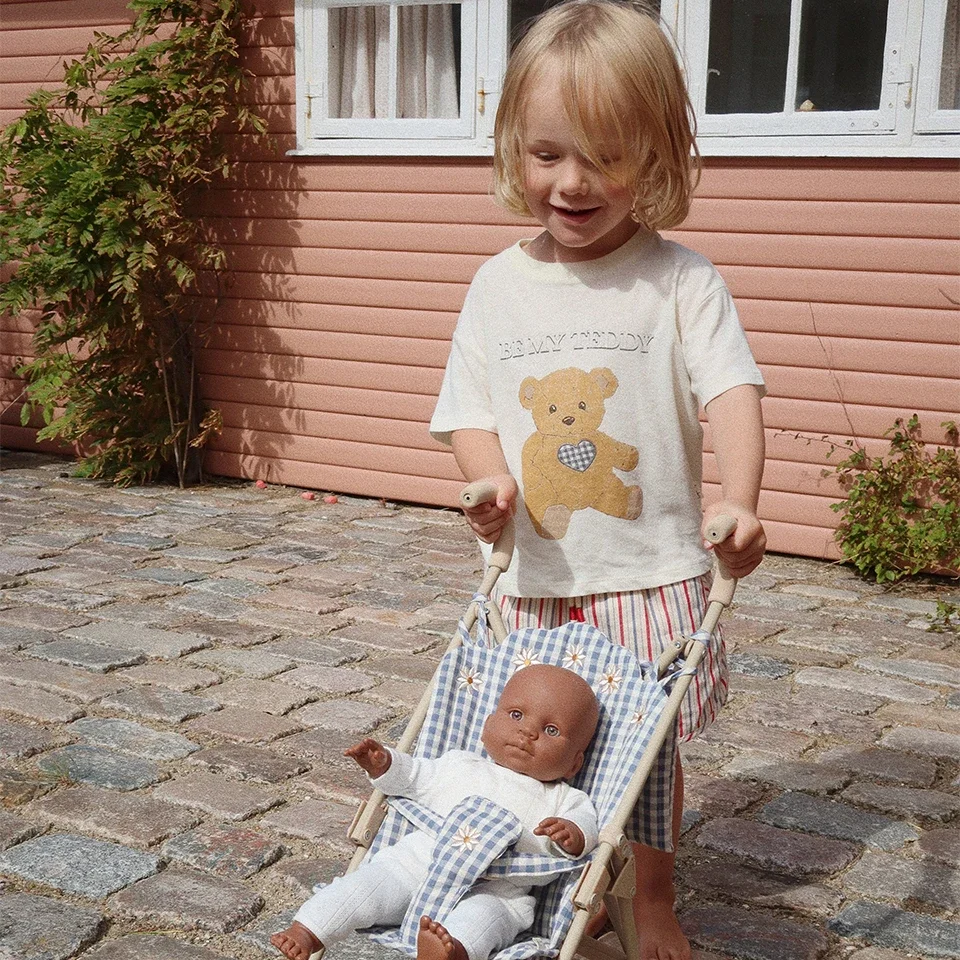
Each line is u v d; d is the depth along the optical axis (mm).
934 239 6137
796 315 6496
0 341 9469
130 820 3473
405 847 2359
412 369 7723
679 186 2535
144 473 8297
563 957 2129
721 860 3381
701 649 2406
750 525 2338
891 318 6289
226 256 8219
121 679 4590
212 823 3486
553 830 2219
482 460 2770
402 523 7418
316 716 4301
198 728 4156
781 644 5270
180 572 6145
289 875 3203
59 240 7762
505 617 2832
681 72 2498
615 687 2518
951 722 4414
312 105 7746
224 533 7035
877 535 6215
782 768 3975
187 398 8406
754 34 6324
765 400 6633
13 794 3611
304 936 2193
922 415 6297
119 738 4051
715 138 6508
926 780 3898
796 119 6309
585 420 2662
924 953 2943
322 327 7980
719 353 2613
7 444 9547
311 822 3494
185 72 7797
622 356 2650
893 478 6289
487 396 2852
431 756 2551
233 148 8078
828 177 6312
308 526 7266
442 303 7555
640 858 2848
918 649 5234
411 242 7574
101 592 5734
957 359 6176
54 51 8789
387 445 7895
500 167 2619
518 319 2746
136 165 7863
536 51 2447
